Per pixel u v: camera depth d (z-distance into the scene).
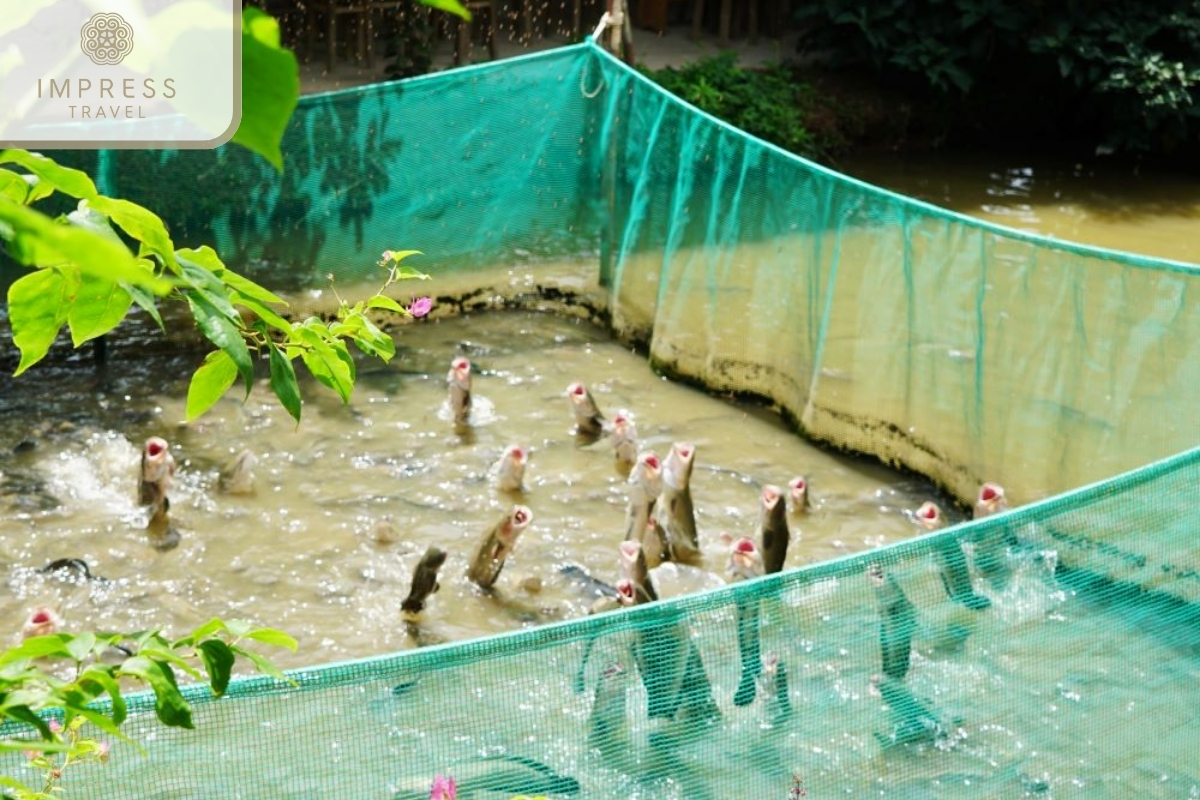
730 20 19.00
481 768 4.37
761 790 4.80
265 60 0.95
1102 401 8.49
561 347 11.91
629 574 7.88
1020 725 5.28
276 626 8.07
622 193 11.84
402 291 11.89
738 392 11.01
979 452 9.27
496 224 12.06
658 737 4.65
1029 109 18.97
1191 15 18.70
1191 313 7.99
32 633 7.11
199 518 9.10
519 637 4.41
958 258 9.12
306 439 10.17
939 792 4.97
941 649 5.16
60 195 10.20
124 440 9.96
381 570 8.67
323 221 11.34
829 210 9.88
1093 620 5.43
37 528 8.85
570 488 9.78
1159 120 18.02
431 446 10.20
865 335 9.87
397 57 15.98
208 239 10.94
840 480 9.94
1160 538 5.57
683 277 11.17
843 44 18.44
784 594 4.86
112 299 1.80
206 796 4.09
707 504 9.63
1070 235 15.92
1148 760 5.45
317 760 4.18
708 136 10.70
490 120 11.68
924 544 5.11
